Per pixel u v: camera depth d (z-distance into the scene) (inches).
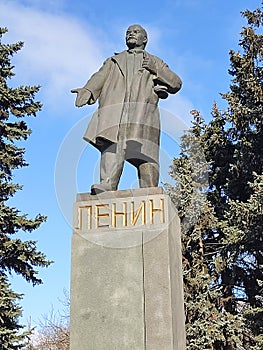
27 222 674.2
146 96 305.1
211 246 869.8
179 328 265.6
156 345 249.0
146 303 256.7
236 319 775.1
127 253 267.1
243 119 884.0
